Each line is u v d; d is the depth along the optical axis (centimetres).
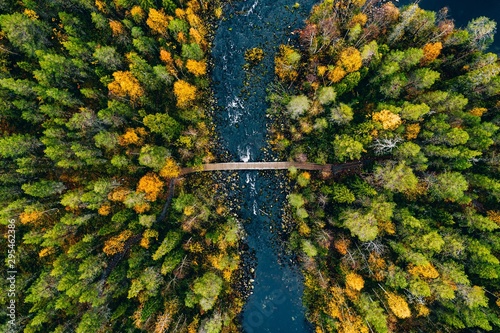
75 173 4975
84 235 4806
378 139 4675
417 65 5166
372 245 4734
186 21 5322
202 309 4938
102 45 5122
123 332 4744
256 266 5838
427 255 4581
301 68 5775
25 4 4781
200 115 5681
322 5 5238
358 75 4803
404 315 4284
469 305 4244
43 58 4644
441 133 4497
